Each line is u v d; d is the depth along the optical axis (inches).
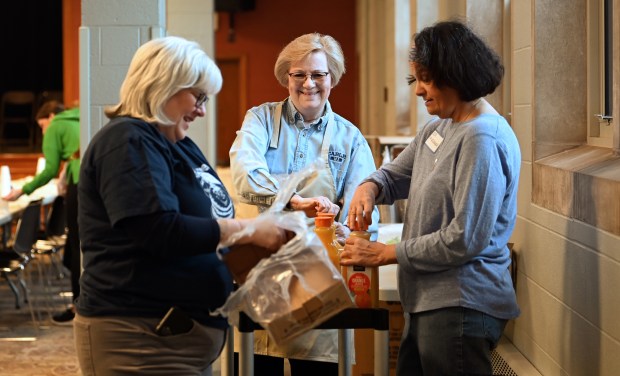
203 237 86.8
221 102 727.7
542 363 144.5
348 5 711.1
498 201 96.6
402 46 352.8
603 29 138.3
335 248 100.6
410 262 98.8
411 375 107.5
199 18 405.7
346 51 711.1
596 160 127.3
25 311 281.4
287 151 126.8
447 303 99.6
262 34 719.7
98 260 89.7
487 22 198.2
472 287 99.6
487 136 96.6
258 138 125.7
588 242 119.0
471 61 96.7
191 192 90.9
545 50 144.6
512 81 162.9
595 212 115.9
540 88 145.3
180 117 90.4
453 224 96.3
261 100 725.3
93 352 90.4
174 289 89.4
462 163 96.7
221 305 92.7
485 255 100.5
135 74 89.4
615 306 108.3
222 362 130.0
